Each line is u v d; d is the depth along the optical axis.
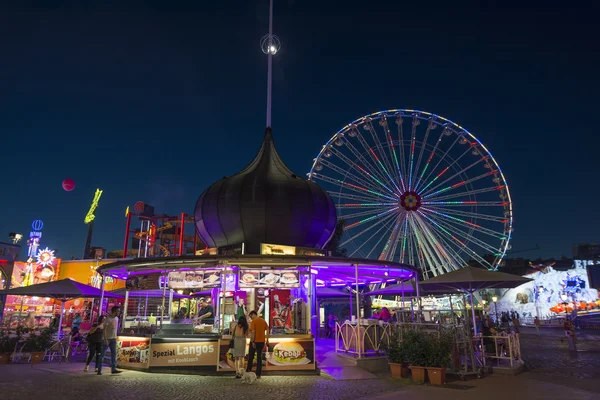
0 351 18.58
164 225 44.66
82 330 31.88
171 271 16.80
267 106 25.20
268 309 19.67
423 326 15.91
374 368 15.83
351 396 11.14
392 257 38.06
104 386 12.30
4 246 43.69
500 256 39.38
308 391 11.76
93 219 62.00
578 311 58.75
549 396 11.16
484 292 59.69
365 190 39.44
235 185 21.31
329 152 41.09
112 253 52.03
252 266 16.56
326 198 22.77
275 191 21.14
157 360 15.17
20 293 20.25
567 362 18.86
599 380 13.80
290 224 20.89
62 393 11.22
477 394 11.41
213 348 14.92
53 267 42.56
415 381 13.30
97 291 22.14
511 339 17.08
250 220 20.62
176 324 16.59
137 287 17.89
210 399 10.66
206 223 21.59
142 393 11.30
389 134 40.44
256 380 13.46
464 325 15.08
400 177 39.28
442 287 19.03
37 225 44.78
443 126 41.06
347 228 39.22
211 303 20.58
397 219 38.66
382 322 17.47
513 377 14.35
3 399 10.45
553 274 61.94
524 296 62.59
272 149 23.89
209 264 16.55
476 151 40.97
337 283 25.66
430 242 38.16
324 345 21.14
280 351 14.88
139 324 18.00
